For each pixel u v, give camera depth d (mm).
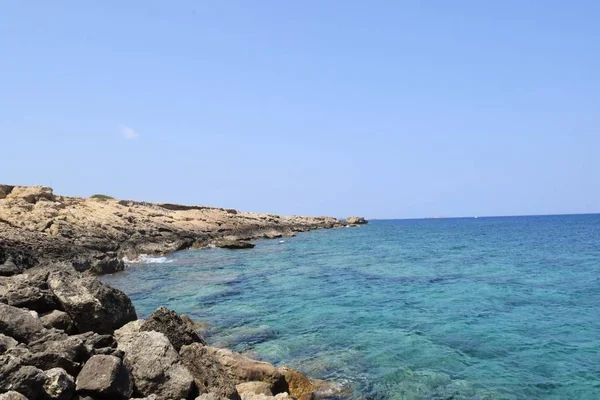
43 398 7719
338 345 15859
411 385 12297
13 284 13391
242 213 105062
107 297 13680
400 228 137750
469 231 109750
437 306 22172
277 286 28781
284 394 10562
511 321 19000
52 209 47844
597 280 30000
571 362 13961
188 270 37812
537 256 46344
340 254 51531
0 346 8844
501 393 11773
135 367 9383
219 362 11219
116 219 56406
